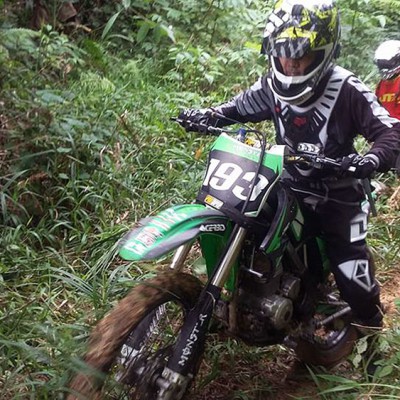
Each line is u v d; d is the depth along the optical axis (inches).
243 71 272.2
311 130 123.8
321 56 115.6
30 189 176.4
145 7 284.7
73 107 202.5
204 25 292.7
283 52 114.2
